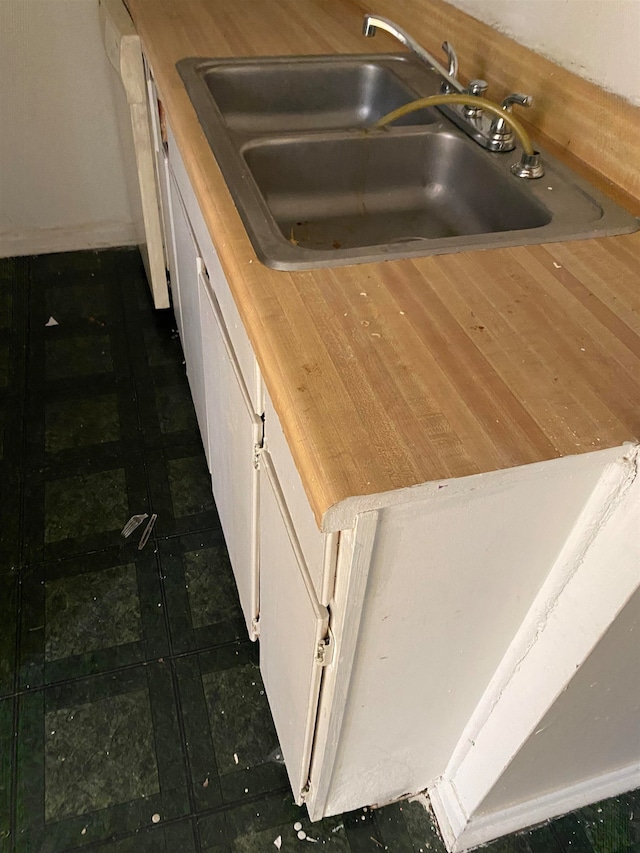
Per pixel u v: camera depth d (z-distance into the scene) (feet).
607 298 2.40
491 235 2.68
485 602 2.51
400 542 2.03
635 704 3.12
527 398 1.98
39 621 4.61
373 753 3.21
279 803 3.89
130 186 7.07
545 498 2.10
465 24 4.04
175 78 3.95
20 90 6.80
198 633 4.62
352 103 4.69
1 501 5.34
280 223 3.81
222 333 3.25
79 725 4.14
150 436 5.95
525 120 3.65
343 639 2.31
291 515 2.50
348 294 2.33
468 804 3.62
